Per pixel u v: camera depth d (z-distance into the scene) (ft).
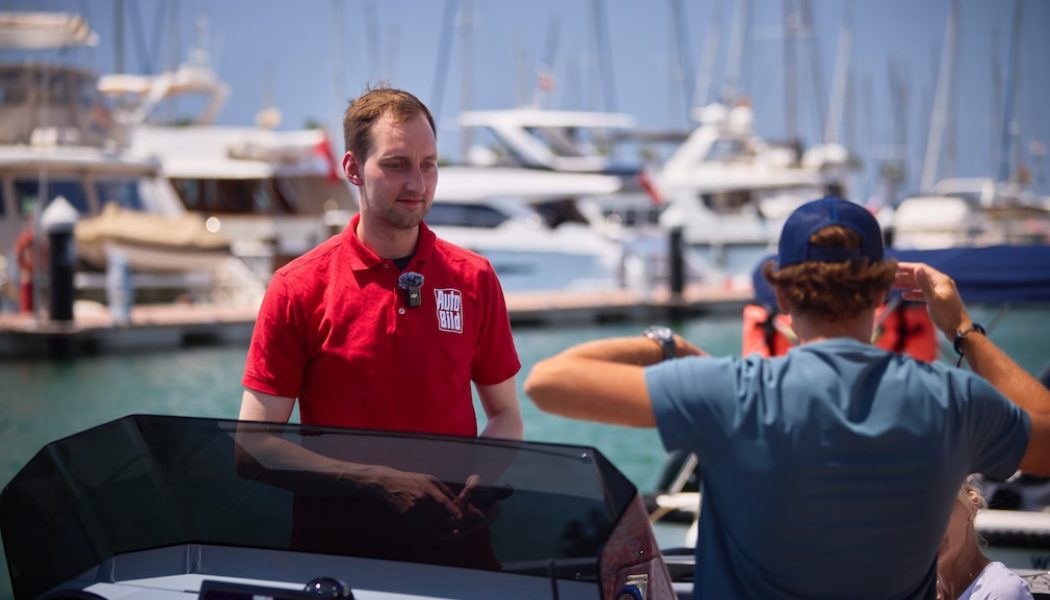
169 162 82.33
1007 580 9.05
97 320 61.00
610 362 7.53
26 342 56.75
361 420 9.45
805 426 6.86
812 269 7.14
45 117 72.64
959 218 122.31
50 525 8.79
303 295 9.41
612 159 109.50
